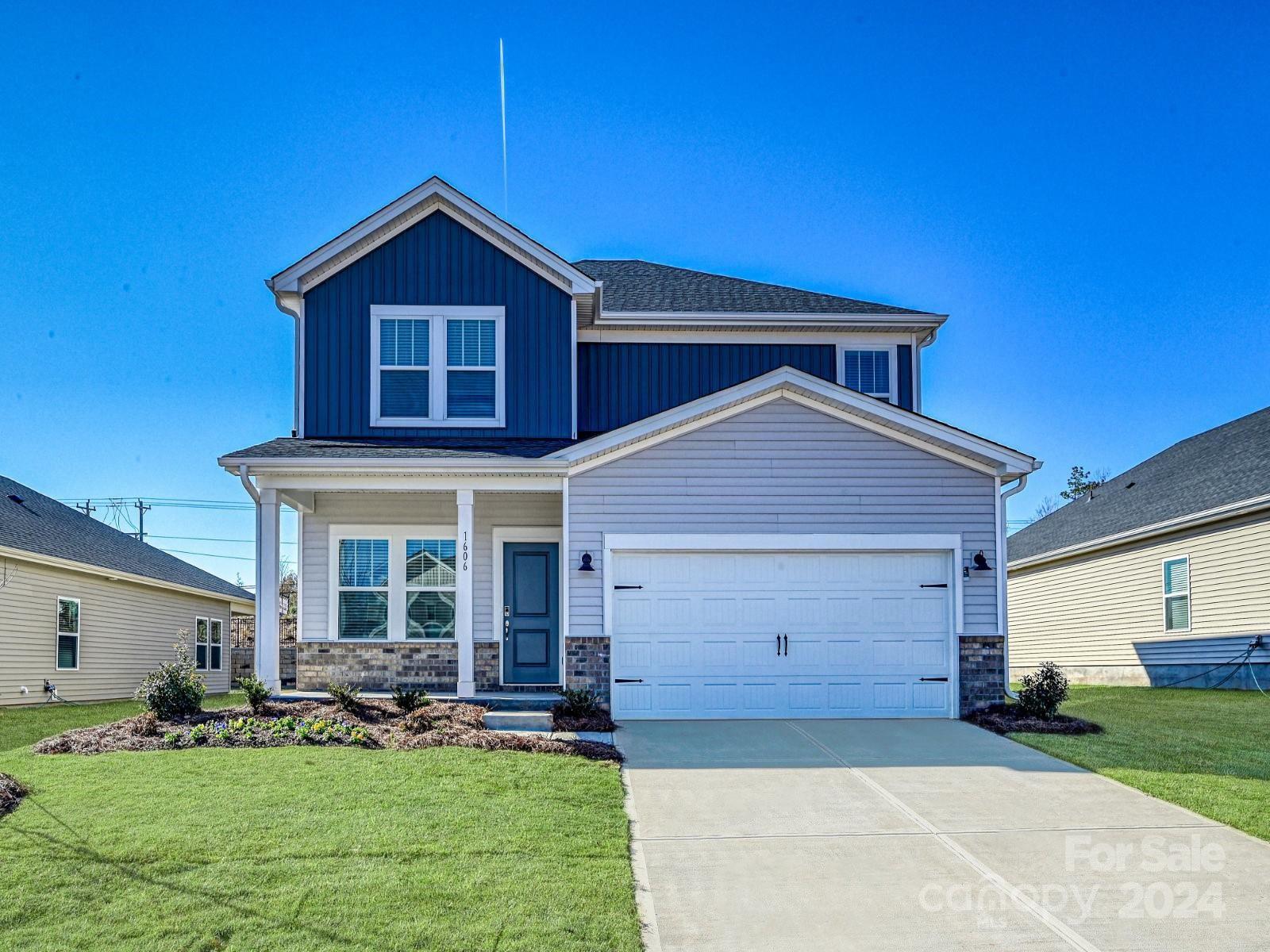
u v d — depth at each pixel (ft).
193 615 90.99
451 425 50.06
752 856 26.04
